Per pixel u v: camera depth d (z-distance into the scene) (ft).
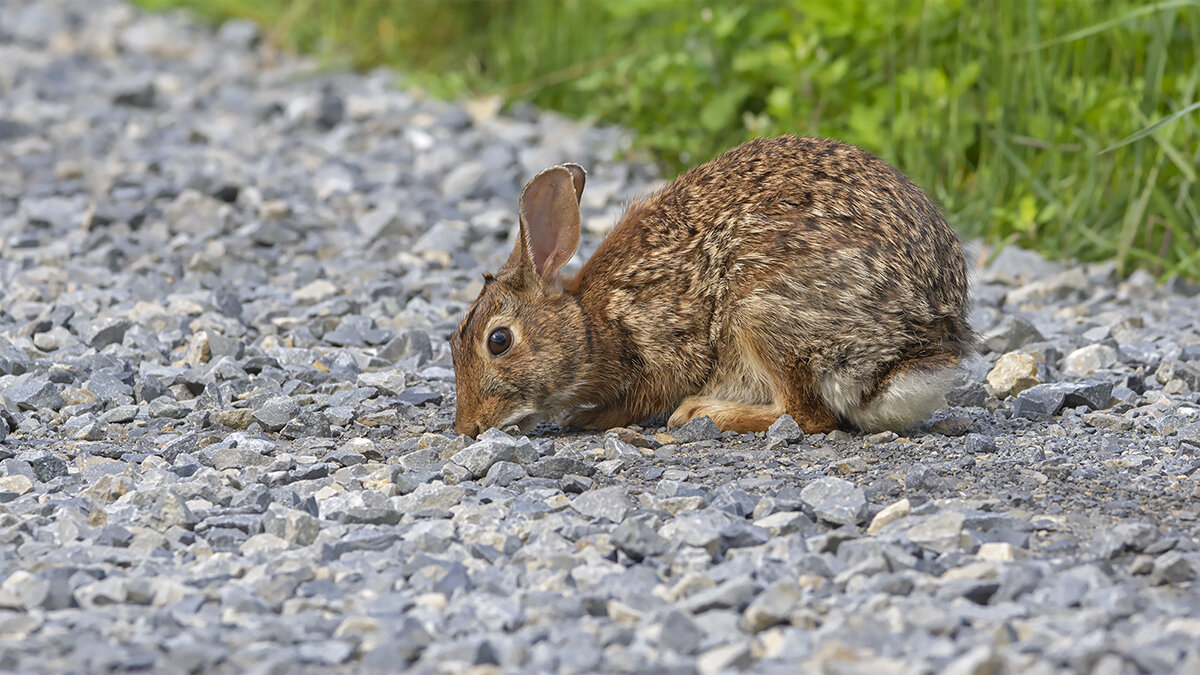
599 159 61.62
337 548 24.41
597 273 33.22
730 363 32.96
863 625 19.98
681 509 26.20
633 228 33.37
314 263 48.65
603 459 30.73
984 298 45.57
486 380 32.22
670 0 59.72
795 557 23.36
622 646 20.16
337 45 84.53
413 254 50.39
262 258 49.03
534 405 32.81
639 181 59.06
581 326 32.76
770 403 32.99
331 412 33.73
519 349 32.24
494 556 24.03
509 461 29.66
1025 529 24.91
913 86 51.78
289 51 86.69
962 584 21.80
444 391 36.65
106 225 51.98
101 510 25.93
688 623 20.12
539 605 21.61
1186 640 19.29
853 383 31.30
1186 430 30.94
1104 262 49.16
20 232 51.29
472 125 68.44
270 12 90.68
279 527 25.22
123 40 88.02
